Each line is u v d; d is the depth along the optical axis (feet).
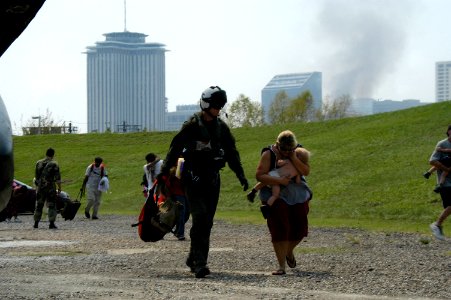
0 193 14.83
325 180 121.29
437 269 40.22
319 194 112.37
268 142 176.96
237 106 328.49
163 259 46.14
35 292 31.65
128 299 29.99
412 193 103.14
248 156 158.20
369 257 46.75
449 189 61.67
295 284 34.68
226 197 122.52
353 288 33.47
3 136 14.64
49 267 41.68
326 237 65.41
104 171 99.81
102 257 47.24
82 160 181.88
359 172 122.52
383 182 112.98
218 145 38.09
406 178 112.47
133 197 133.90
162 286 33.71
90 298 30.17
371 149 137.18
